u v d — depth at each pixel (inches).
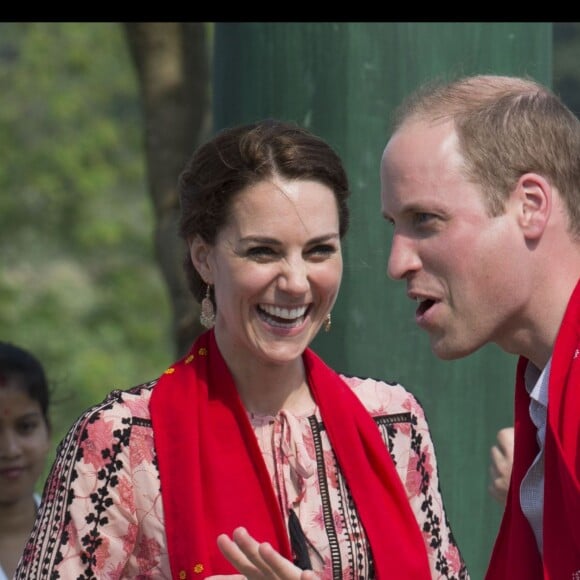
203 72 1061.8
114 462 474.3
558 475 414.9
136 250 2245.3
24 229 2180.1
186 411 488.7
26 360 681.0
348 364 661.9
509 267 422.6
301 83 673.6
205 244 490.0
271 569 426.6
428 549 503.5
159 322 2219.5
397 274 433.1
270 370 494.3
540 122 425.4
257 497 479.5
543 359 434.9
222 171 474.3
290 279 469.4
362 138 665.0
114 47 2146.9
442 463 672.4
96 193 2121.1
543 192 421.7
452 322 430.3
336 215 481.7
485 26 678.5
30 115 2146.9
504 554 465.7
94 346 2162.9
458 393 673.0
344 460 490.0
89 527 465.4
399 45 667.4
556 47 2142.0
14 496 666.8
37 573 458.3
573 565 410.3
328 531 480.1
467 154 422.6
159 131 1050.7
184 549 464.4
